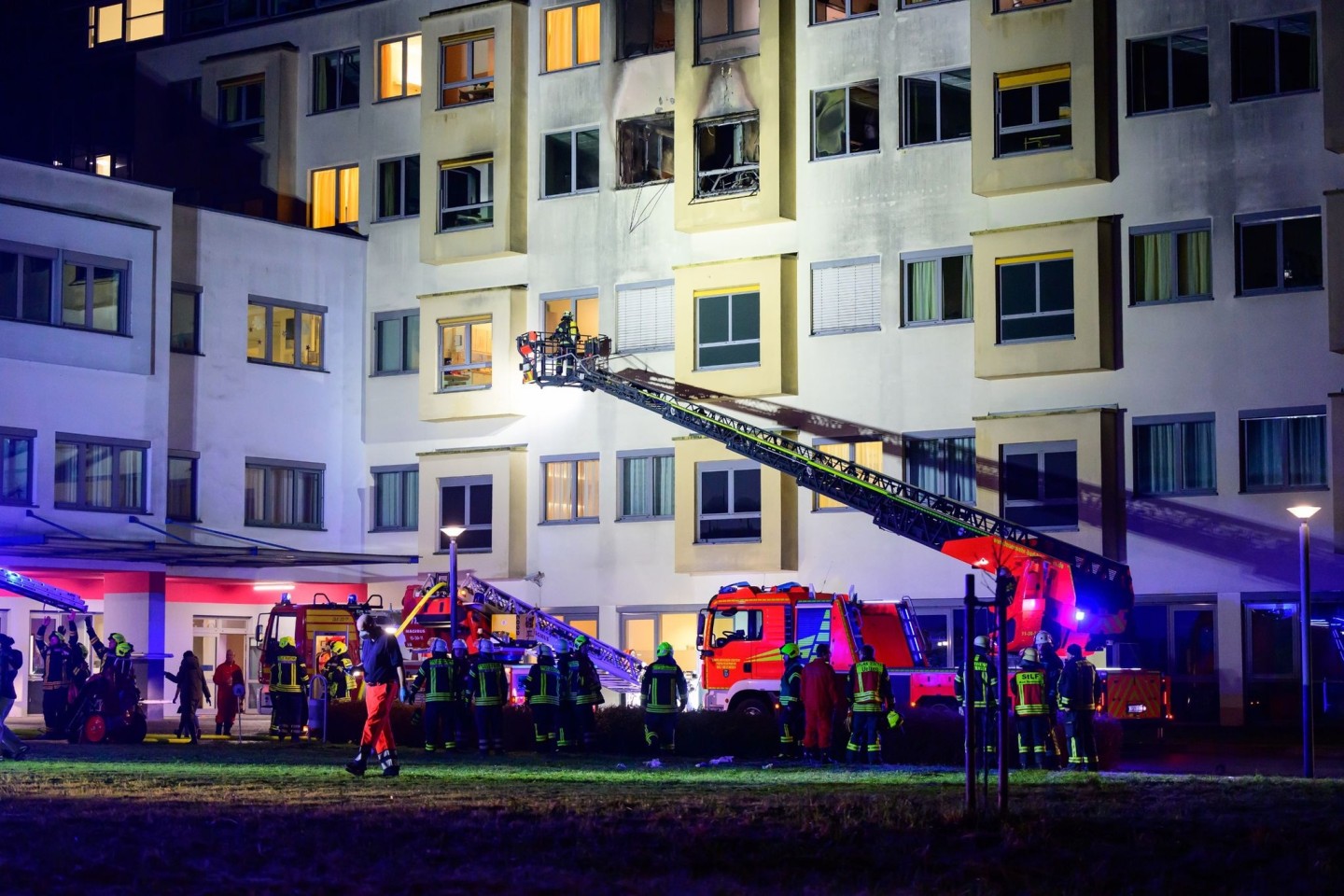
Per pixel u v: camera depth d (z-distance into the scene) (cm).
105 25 7475
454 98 6175
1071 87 5053
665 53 5812
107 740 4006
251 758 3316
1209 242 4953
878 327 5388
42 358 5334
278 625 5409
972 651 1909
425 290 6228
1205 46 4981
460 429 6131
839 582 5353
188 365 5859
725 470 5566
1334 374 4759
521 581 5975
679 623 5666
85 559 5491
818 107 5544
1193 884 1477
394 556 6038
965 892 1433
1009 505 5131
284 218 6462
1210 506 4891
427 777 2694
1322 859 1577
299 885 1459
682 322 5644
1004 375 5122
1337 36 4719
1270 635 4809
